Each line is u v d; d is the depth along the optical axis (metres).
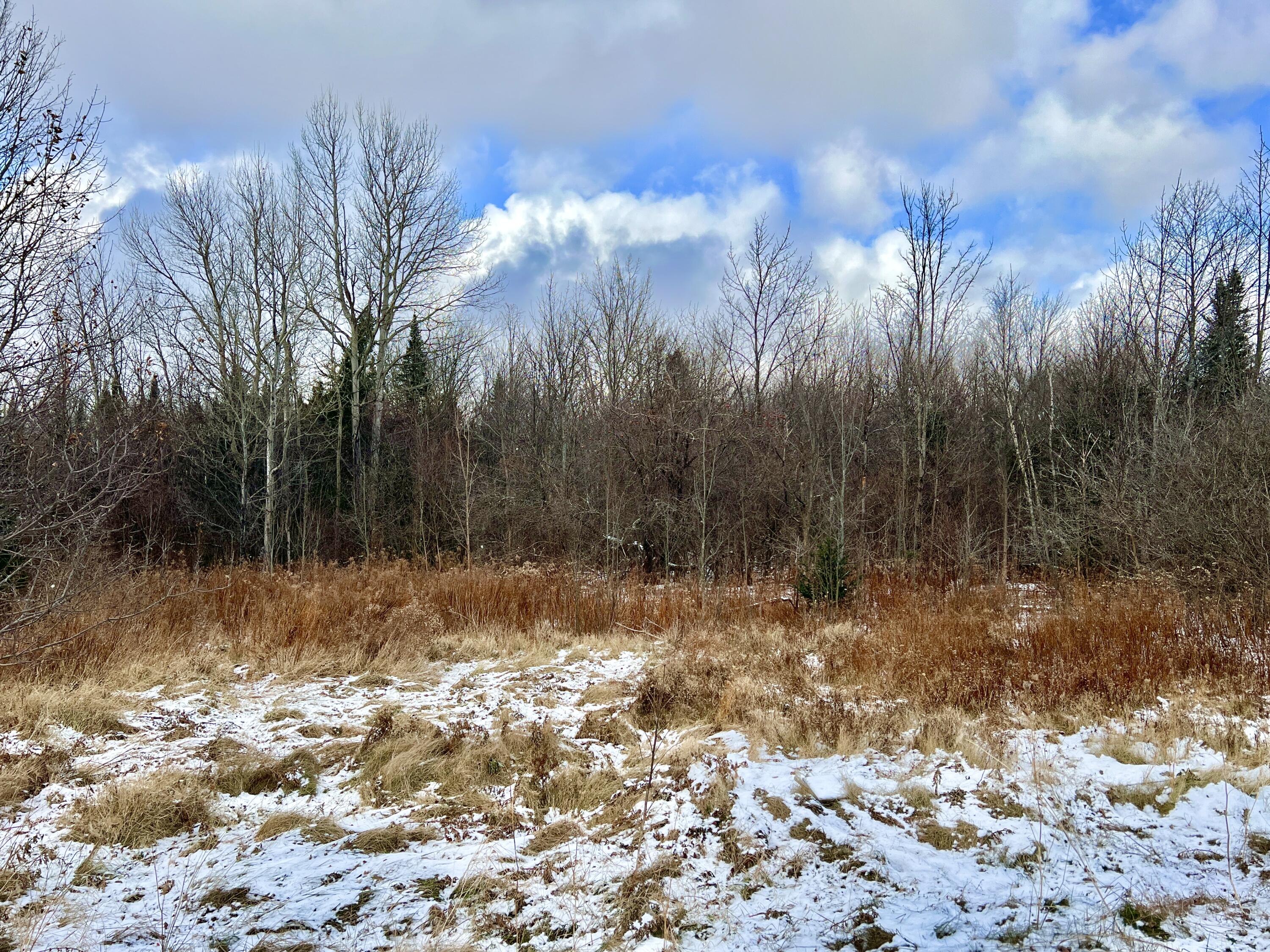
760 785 5.38
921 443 19.03
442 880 4.39
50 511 6.50
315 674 9.22
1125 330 20.97
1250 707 6.60
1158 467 12.90
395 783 5.79
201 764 6.01
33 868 4.52
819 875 4.27
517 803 5.49
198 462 20.89
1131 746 5.78
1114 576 13.35
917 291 21.11
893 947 3.59
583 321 26.67
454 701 8.20
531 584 13.55
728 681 7.80
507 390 28.12
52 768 5.74
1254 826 4.52
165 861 4.69
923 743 6.00
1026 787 5.15
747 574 15.59
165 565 16.45
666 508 17.38
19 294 5.89
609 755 6.37
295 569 19.12
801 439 18.33
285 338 21.64
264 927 3.92
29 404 6.04
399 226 25.84
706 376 19.08
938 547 17.53
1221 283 19.11
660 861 4.45
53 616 8.23
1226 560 9.59
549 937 3.81
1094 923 3.68
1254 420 10.92
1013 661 8.00
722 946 3.66
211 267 22.19
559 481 20.86
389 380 28.12
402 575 15.65
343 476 26.05
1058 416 21.94
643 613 12.59
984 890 4.04
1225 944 3.46
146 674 8.59
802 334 21.92
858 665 8.52
